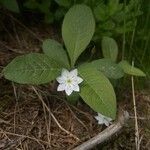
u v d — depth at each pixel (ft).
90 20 0.38
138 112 0.42
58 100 0.40
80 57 0.44
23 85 0.41
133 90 0.41
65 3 0.44
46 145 0.37
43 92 0.41
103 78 0.35
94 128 0.39
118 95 0.42
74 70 0.36
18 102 0.40
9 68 0.35
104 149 0.37
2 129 0.37
